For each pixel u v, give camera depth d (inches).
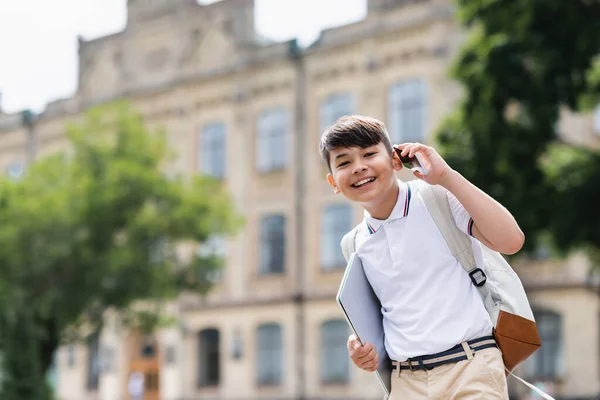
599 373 980.6
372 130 132.4
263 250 1267.2
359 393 1144.8
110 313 1283.2
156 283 960.9
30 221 943.7
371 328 138.6
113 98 1440.7
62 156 1059.3
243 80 1305.4
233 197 1298.0
